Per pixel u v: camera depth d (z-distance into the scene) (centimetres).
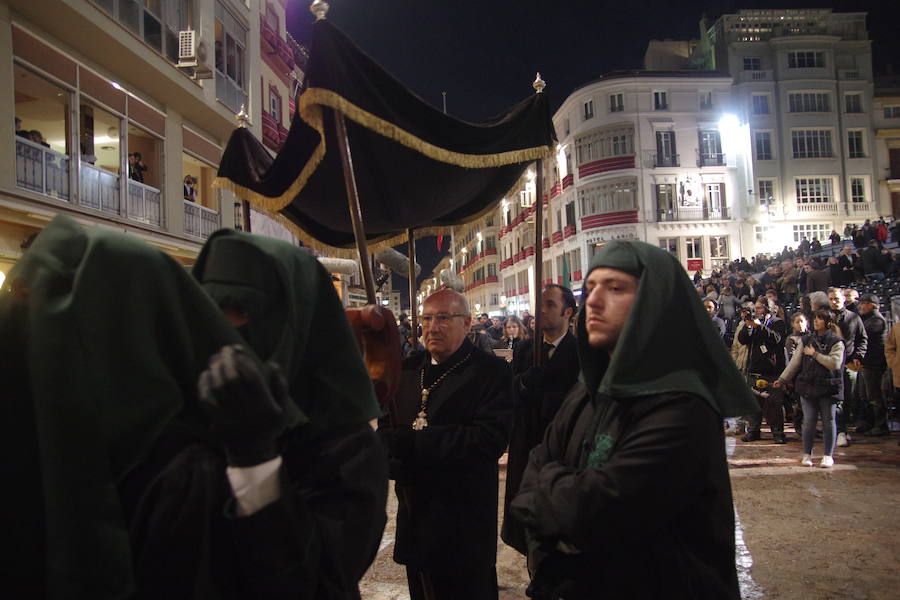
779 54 3797
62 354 95
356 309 239
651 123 3662
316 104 294
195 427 109
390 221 416
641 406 150
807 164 3769
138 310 103
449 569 262
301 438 127
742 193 3694
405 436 267
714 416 151
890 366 758
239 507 99
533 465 187
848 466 632
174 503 98
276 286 123
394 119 303
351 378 132
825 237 3731
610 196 3697
